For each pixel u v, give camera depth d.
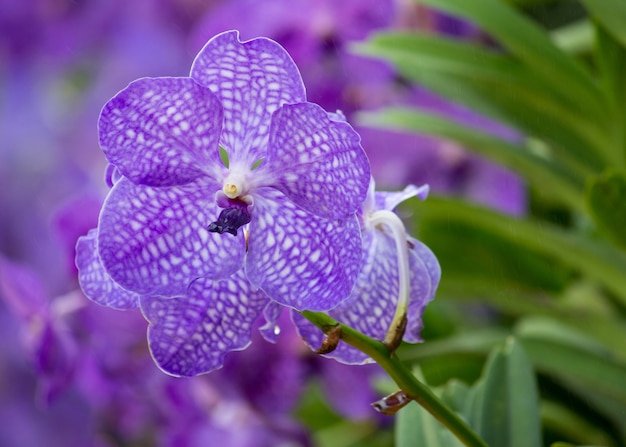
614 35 0.70
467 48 0.76
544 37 0.73
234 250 0.56
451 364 0.79
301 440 0.86
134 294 0.57
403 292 0.56
